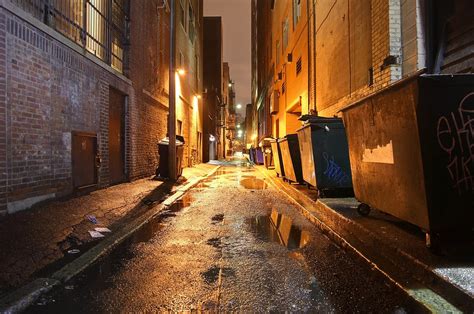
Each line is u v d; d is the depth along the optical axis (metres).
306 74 17.09
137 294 3.93
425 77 4.17
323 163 8.97
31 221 5.95
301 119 10.16
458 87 4.22
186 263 4.93
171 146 14.26
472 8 6.12
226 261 5.01
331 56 13.05
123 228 6.75
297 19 20.31
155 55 16.30
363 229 5.52
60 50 7.87
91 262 4.89
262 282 4.25
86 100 9.14
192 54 28.19
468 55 6.21
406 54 7.74
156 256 5.25
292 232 6.67
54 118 7.64
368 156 5.75
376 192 5.59
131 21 12.73
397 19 8.05
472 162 4.23
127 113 12.41
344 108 6.44
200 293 3.95
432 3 7.28
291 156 12.63
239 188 13.95
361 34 9.98
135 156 13.25
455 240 4.48
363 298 3.79
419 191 4.38
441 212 4.21
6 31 6.11
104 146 10.30
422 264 3.95
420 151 4.27
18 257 4.57
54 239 5.49
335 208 7.30
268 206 9.62
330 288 4.05
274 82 30.86
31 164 6.83
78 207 7.41
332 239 6.09
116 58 11.80
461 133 4.22
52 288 4.04
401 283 3.83
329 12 13.34
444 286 3.51
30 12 7.06
